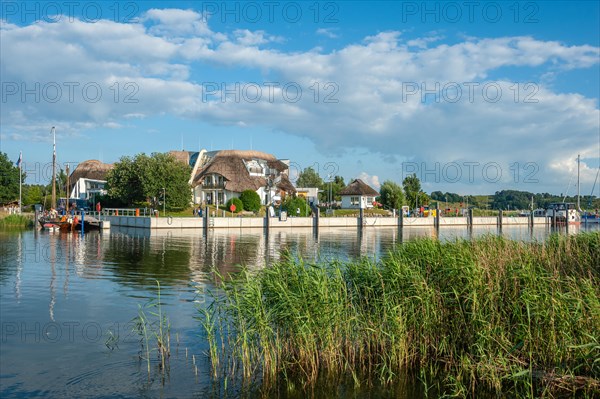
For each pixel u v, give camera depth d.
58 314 15.06
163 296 17.69
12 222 63.31
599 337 9.71
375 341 11.65
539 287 11.05
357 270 13.52
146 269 24.98
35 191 92.81
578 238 18.28
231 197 85.12
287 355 10.93
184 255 32.09
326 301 11.18
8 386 9.62
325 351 10.80
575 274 13.35
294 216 75.75
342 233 61.34
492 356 10.11
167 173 75.06
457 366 10.55
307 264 13.12
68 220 53.88
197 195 87.81
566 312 10.16
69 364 10.78
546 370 9.92
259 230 64.88
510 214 108.69
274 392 9.59
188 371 10.45
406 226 84.06
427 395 9.59
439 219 87.44
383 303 11.77
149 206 76.00
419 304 11.62
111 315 14.91
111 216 66.94
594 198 126.31
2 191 83.38
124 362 10.91
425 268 13.15
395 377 10.43
